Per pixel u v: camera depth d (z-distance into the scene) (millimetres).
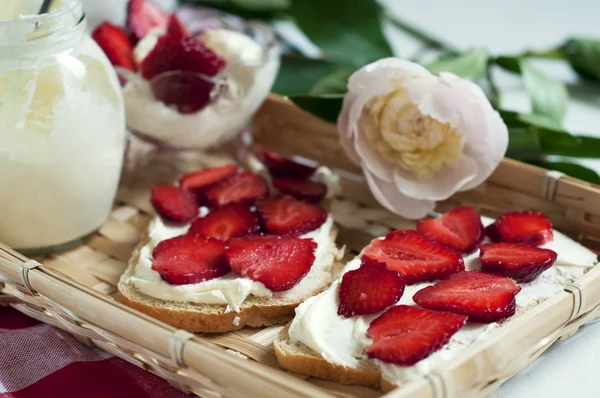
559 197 665
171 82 692
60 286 572
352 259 653
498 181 686
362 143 686
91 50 646
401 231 629
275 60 731
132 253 656
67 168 633
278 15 900
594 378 587
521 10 1050
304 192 687
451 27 998
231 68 699
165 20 779
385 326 566
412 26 930
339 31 829
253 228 654
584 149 714
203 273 611
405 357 550
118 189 724
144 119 708
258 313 609
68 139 627
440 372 528
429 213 708
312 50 920
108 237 679
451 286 589
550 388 582
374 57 819
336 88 752
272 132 765
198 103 701
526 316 562
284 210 660
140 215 701
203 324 605
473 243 630
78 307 567
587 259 621
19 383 583
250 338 604
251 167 750
